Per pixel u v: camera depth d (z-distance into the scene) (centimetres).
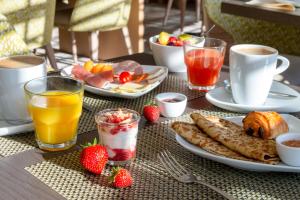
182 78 142
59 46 420
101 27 324
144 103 121
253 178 85
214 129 93
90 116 112
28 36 269
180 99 116
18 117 107
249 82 115
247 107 114
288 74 278
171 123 100
